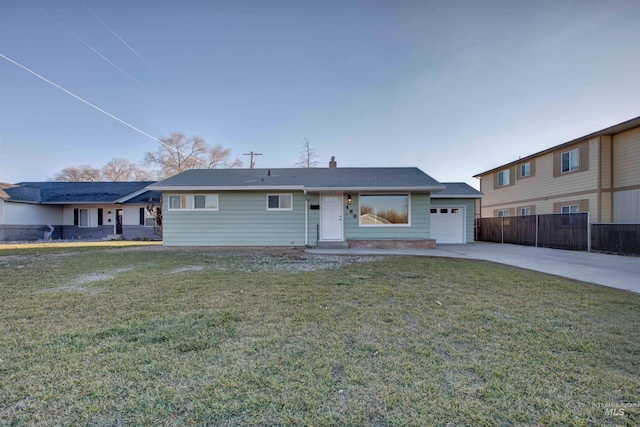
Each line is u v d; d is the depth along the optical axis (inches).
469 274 241.4
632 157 463.5
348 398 76.5
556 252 427.5
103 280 218.7
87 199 755.4
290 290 188.2
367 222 475.8
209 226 486.9
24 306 154.1
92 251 430.9
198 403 74.3
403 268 269.6
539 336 115.7
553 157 598.2
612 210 490.3
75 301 163.5
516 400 75.7
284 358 97.6
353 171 573.6
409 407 72.9
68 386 81.4
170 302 162.1
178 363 94.3
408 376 86.8
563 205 570.9
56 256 368.8
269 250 433.7
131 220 766.5
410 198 470.6
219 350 103.4
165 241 487.8
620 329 122.8
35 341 110.0
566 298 170.2
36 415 69.8
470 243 594.6
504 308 151.3
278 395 77.6
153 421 68.1
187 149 1284.4
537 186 643.5
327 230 481.1
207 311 145.9
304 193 482.6
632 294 180.9
